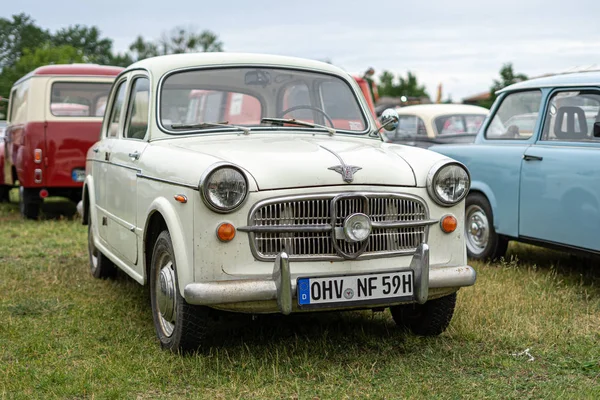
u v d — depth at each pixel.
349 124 5.25
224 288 3.74
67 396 3.70
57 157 10.02
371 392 3.69
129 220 4.98
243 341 4.51
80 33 77.62
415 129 11.13
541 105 6.36
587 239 5.66
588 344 4.44
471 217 7.14
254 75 5.17
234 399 3.63
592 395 3.62
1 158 12.63
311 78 5.34
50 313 5.27
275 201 3.84
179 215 4.01
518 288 5.79
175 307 4.13
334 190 3.92
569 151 5.87
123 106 5.56
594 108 5.83
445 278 4.12
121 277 6.48
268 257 3.86
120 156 5.27
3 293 5.86
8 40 70.38
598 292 5.76
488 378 3.91
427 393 3.68
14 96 11.87
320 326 4.83
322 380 3.87
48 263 7.17
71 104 10.09
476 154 6.93
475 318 4.89
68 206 12.50
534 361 4.18
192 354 4.20
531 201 6.24
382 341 4.53
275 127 4.98
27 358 4.25
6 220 10.66
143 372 3.97
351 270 3.95
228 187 3.78
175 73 5.02
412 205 4.13
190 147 4.46
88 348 4.46
